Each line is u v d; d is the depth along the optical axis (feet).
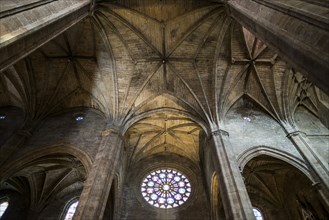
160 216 61.82
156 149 77.15
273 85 60.54
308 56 23.24
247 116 59.06
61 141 52.39
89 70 60.59
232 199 38.11
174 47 60.03
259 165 60.23
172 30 58.23
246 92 61.93
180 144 75.87
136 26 57.72
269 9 30.89
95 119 59.41
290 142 52.29
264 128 55.62
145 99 61.57
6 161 46.78
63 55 57.88
